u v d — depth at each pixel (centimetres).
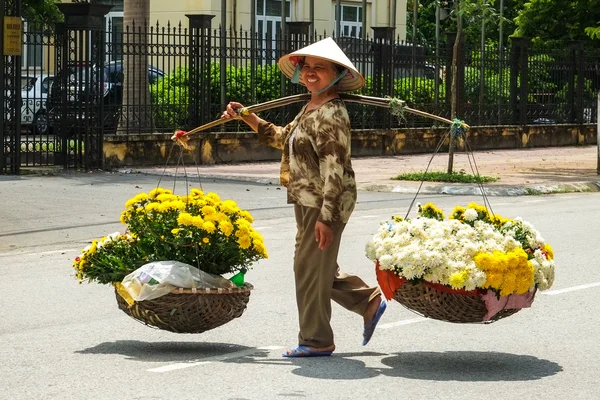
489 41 4619
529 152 3155
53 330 841
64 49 2148
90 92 2164
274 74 2598
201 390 655
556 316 913
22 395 643
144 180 2053
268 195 1869
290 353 748
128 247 766
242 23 3650
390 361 743
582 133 3525
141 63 2381
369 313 752
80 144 2173
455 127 753
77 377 687
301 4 3912
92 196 1772
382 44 2819
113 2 3666
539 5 4119
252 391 654
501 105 3231
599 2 3847
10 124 2052
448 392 660
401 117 763
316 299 739
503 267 691
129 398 637
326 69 718
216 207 769
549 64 3391
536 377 704
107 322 872
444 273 694
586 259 1220
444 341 814
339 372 705
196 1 3534
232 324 869
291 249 1285
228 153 2502
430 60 2980
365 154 2816
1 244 1323
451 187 2020
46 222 1498
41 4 3095
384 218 1611
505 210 1741
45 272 1123
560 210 1748
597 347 800
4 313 908
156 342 799
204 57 2434
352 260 1212
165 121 2391
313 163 721
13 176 2030
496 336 834
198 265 746
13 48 2028
